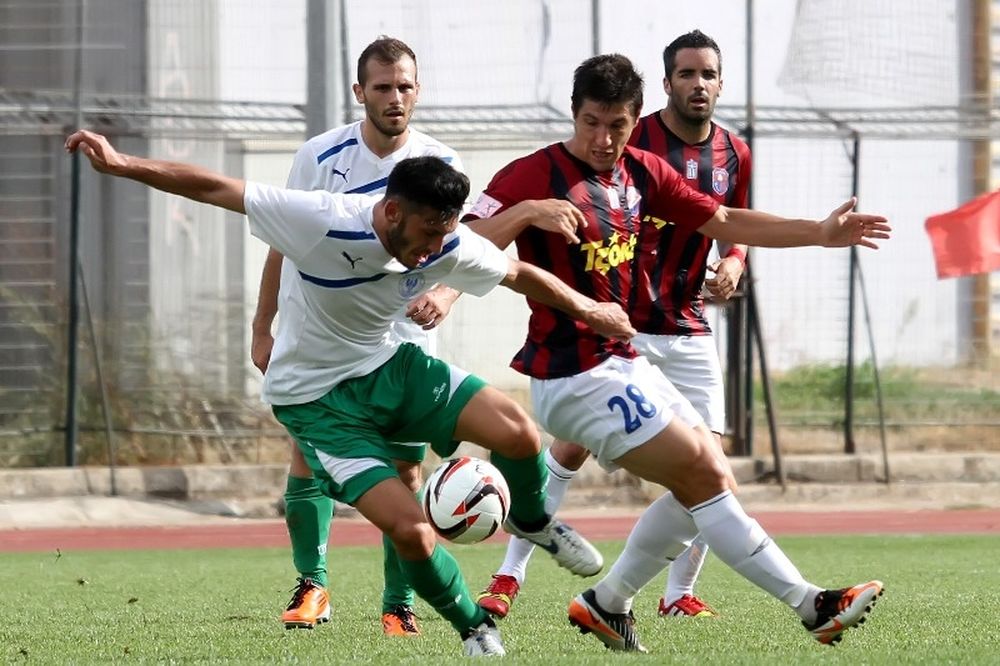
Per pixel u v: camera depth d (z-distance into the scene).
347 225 14.34
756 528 15.12
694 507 15.25
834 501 44.00
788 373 45.62
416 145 18.95
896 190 45.22
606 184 15.85
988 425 46.50
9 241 43.25
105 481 42.16
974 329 46.34
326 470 15.03
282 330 15.63
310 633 18.20
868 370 45.84
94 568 29.23
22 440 43.00
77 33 43.12
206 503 42.31
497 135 43.12
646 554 15.84
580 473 44.34
